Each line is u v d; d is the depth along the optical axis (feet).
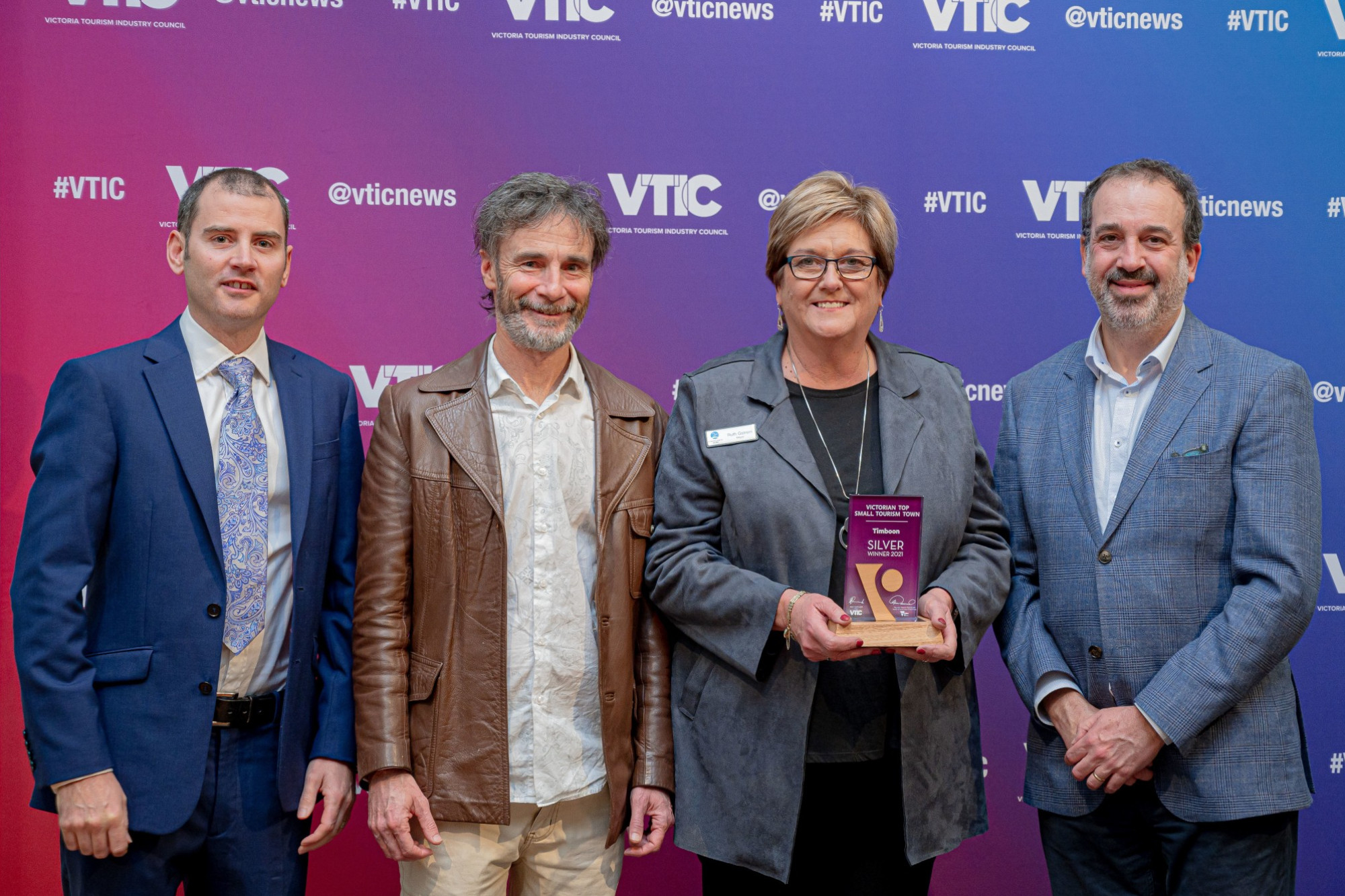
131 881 5.42
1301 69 8.57
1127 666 5.85
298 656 5.74
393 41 8.09
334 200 8.07
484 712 5.61
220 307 5.66
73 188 7.87
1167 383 6.03
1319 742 8.50
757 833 5.68
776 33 8.34
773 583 5.70
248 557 5.62
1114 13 8.48
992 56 8.44
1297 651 8.53
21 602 5.27
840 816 5.89
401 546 5.75
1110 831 6.07
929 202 8.43
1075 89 8.48
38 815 7.88
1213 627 5.65
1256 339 8.54
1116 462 6.11
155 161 7.91
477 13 8.14
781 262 6.03
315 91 8.04
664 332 8.36
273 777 5.71
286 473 5.87
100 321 7.91
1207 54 8.53
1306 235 8.57
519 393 5.95
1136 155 8.52
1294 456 5.74
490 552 5.68
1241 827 5.72
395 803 5.54
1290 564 5.56
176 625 5.43
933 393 6.25
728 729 5.84
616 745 5.85
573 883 5.99
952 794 5.89
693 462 6.09
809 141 8.38
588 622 5.93
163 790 5.35
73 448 5.38
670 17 8.27
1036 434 6.45
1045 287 8.51
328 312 8.09
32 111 7.82
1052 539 6.20
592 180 8.24
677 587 5.86
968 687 6.22
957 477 6.02
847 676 5.78
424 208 8.15
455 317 8.21
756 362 6.30
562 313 5.80
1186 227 6.05
